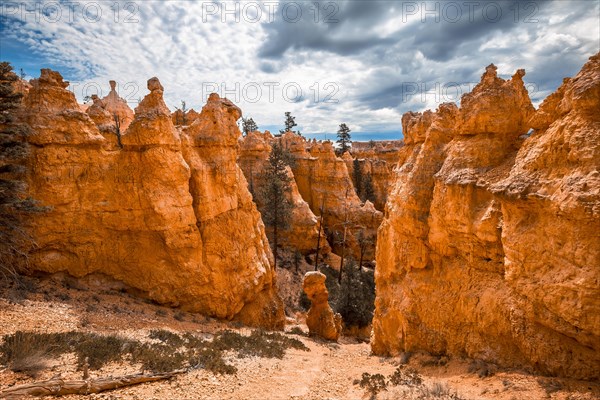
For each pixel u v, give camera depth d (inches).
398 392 457.1
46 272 717.9
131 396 379.9
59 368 398.3
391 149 3868.1
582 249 350.3
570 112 396.8
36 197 701.3
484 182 511.5
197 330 715.4
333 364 692.1
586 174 355.9
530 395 375.2
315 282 1098.7
